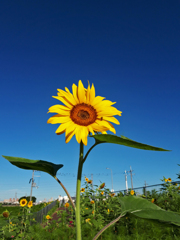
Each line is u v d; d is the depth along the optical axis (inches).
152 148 13.9
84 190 94.3
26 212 77.6
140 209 18.4
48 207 203.6
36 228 80.0
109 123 20.6
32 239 73.5
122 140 14.3
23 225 76.3
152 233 60.1
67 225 83.0
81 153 18.0
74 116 19.9
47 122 19.5
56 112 19.7
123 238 60.4
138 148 14.6
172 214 17.3
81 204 83.3
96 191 92.9
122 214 17.7
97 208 84.6
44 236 74.0
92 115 20.3
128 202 19.2
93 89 21.3
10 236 66.4
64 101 20.3
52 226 87.5
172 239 56.6
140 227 67.6
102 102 21.2
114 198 90.8
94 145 16.9
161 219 16.5
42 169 18.8
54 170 18.5
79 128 19.2
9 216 74.3
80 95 20.8
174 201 81.7
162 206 82.7
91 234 64.4
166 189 90.3
